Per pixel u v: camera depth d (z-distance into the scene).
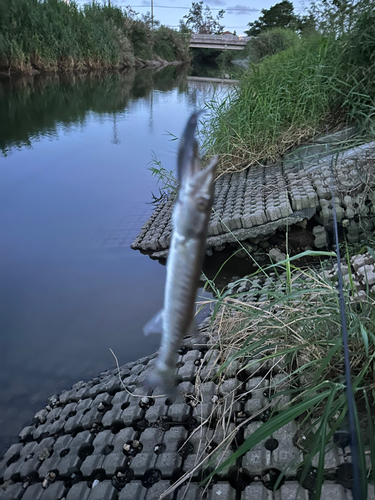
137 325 4.96
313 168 6.77
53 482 2.97
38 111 19.80
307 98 8.09
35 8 28.89
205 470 2.64
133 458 2.88
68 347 4.60
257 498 2.33
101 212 8.66
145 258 6.78
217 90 11.15
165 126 16.89
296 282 4.17
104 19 38.06
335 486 2.27
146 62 47.03
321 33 8.87
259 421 2.82
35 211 8.71
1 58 26.61
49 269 6.39
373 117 6.89
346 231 5.93
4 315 5.18
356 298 3.41
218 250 6.43
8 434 3.60
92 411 3.49
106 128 16.62
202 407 3.12
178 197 0.66
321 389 2.76
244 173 8.05
